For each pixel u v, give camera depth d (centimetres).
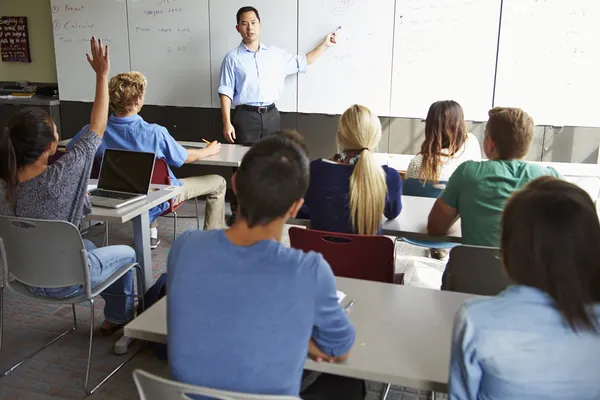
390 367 133
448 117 309
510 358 111
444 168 322
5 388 253
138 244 299
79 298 245
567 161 488
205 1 548
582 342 109
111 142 358
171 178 364
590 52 463
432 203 289
